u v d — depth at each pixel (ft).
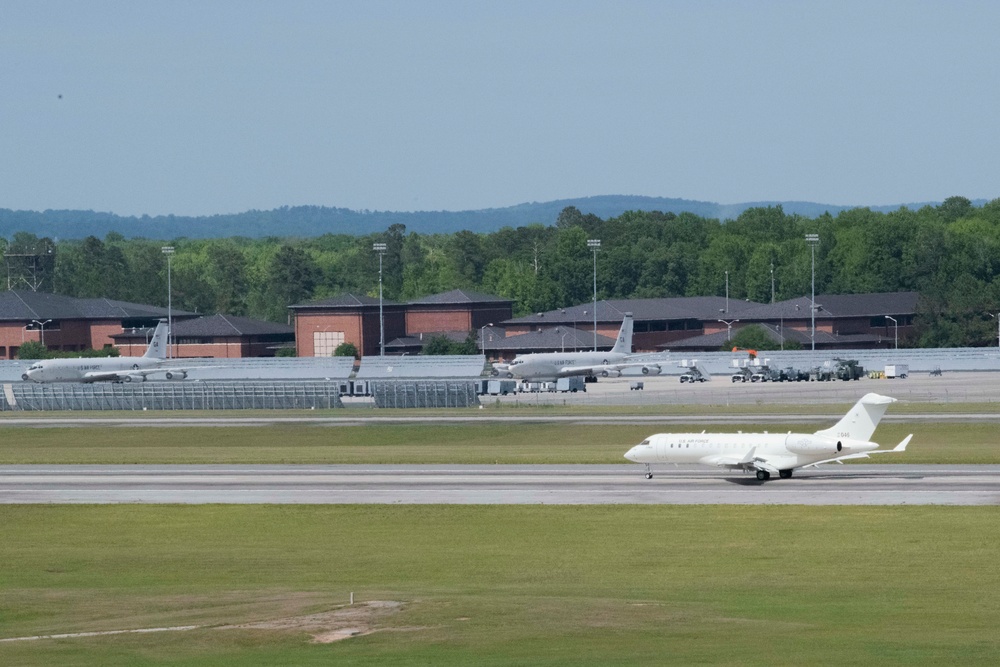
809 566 611.88
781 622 489.67
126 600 559.79
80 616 526.16
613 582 586.86
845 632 468.75
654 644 449.48
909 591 554.46
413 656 436.35
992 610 513.45
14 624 513.86
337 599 544.21
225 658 440.86
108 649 459.32
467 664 420.77
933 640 451.94
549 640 459.32
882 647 438.40
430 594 556.10
